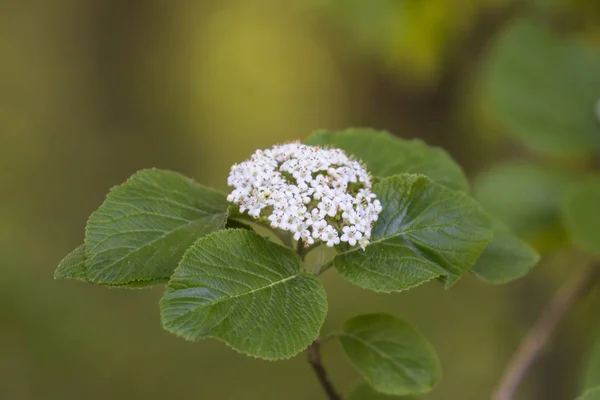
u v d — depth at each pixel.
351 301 1.86
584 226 0.79
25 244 1.96
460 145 1.64
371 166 0.73
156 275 0.65
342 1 1.05
